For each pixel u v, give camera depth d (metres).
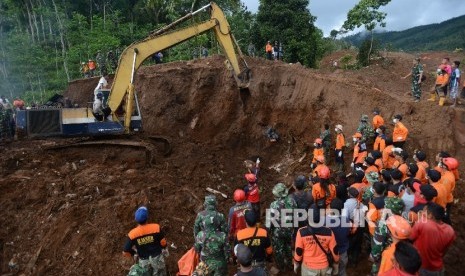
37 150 12.45
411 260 3.95
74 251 8.98
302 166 13.59
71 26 37.72
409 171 7.80
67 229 9.40
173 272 8.42
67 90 23.17
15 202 10.39
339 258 6.41
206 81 18.11
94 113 13.63
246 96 16.55
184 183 11.93
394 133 11.21
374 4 22.64
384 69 22.31
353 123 13.90
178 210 10.45
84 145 12.73
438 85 13.23
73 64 34.62
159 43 13.62
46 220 9.81
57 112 13.39
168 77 18.91
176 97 18.47
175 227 9.86
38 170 11.60
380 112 13.49
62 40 36.91
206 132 17.17
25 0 40.00
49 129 13.31
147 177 11.57
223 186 12.49
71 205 10.05
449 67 13.22
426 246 5.14
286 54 25.77
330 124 14.41
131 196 10.39
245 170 13.89
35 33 41.03
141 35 37.41
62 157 12.44
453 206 9.71
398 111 13.20
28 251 9.21
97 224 9.52
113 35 35.00
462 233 8.68
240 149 15.85
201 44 28.34
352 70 22.67
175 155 14.03
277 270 7.77
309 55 25.97
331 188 7.80
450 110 12.24
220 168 13.67
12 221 9.93
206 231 6.30
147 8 39.00
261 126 16.02
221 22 14.43
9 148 12.53
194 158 13.86
